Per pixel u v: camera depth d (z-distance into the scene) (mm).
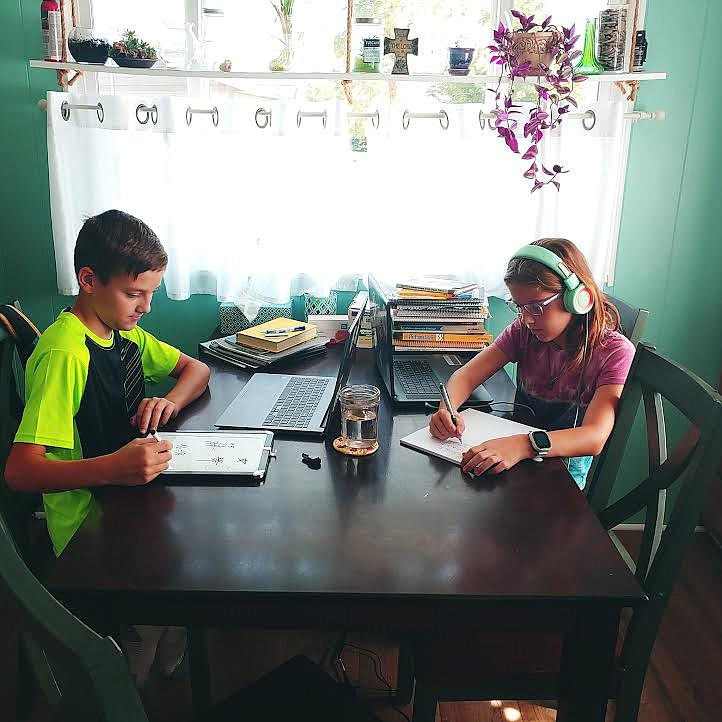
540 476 1369
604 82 2291
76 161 2172
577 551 1108
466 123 2182
